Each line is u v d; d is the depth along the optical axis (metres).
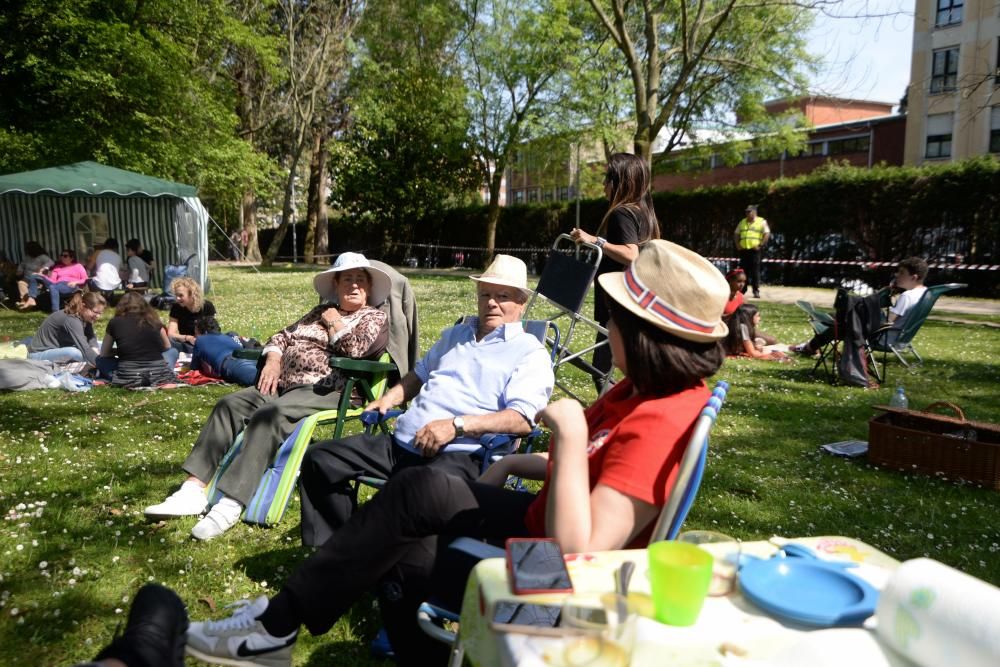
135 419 6.00
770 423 6.23
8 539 3.55
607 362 5.23
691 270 1.83
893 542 3.81
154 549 3.52
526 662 1.24
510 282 3.37
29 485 4.35
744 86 26.34
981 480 4.70
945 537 3.89
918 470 4.95
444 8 26.55
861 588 1.44
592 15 25.73
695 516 4.14
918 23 30.48
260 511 3.70
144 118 18.88
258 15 26.14
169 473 4.65
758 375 8.33
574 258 5.05
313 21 30.08
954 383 7.89
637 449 1.76
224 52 24.27
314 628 2.09
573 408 1.82
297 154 30.91
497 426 3.04
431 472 2.08
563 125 27.39
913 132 31.48
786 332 11.80
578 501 1.72
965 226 18.67
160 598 1.91
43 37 17.61
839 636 1.29
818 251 21.47
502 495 2.16
